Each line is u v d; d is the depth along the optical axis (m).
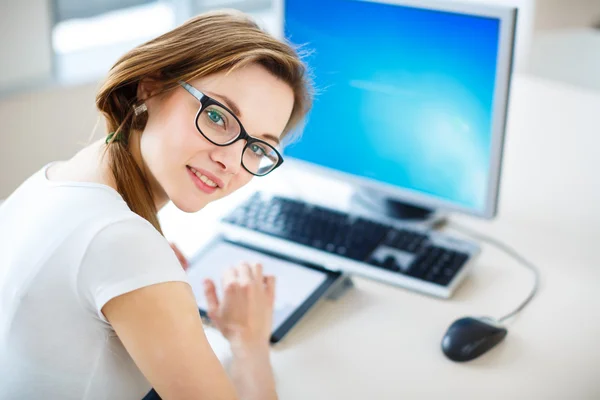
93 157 0.95
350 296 1.27
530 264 1.35
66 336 0.86
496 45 1.26
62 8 1.88
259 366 1.06
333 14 1.40
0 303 0.89
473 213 1.38
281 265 1.30
